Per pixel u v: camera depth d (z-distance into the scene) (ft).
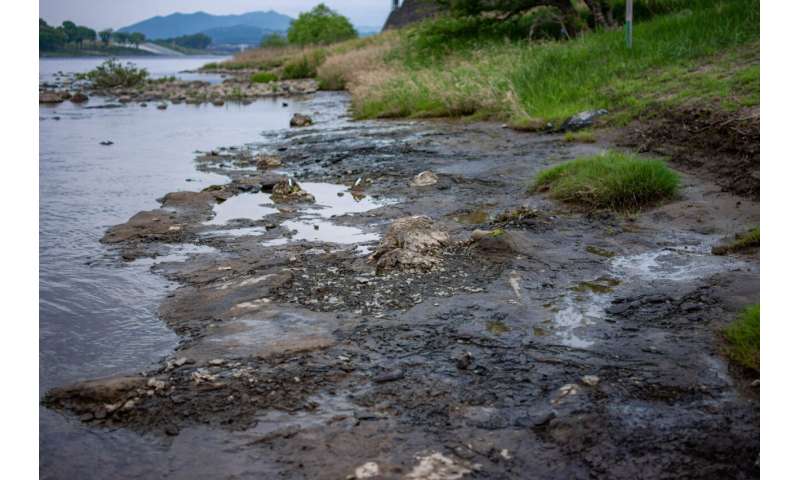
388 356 13.65
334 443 10.61
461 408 11.60
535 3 76.64
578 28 71.87
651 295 16.47
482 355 13.58
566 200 25.85
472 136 42.91
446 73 63.87
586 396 11.82
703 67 42.80
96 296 17.57
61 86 122.01
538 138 39.93
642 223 22.84
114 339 14.90
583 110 42.45
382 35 144.66
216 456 10.36
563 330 14.70
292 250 21.16
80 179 34.63
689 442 10.35
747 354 12.76
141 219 25.45
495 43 76.95
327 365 13.26
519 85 51.52
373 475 9.75
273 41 295.28
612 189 25.00
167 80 129.80
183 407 11.83
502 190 28.73
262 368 13.20
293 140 46.83
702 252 19.60
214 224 24.77
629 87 43.21
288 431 10.99
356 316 15.75
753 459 9.87
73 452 10.55
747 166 26.61
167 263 20.29
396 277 18.33
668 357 13.24
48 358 13.98
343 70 101.40
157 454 10.47
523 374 12.75
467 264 19.25
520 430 10.87
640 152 32.40
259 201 28.45
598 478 9.61
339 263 19.67
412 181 31.07
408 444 10.55
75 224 25.52
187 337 14.90
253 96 94.53
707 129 31.58
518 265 19.03
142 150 44.60
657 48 49.39
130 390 12.33
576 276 18.10
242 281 18.20
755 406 11.30
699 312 15.31
